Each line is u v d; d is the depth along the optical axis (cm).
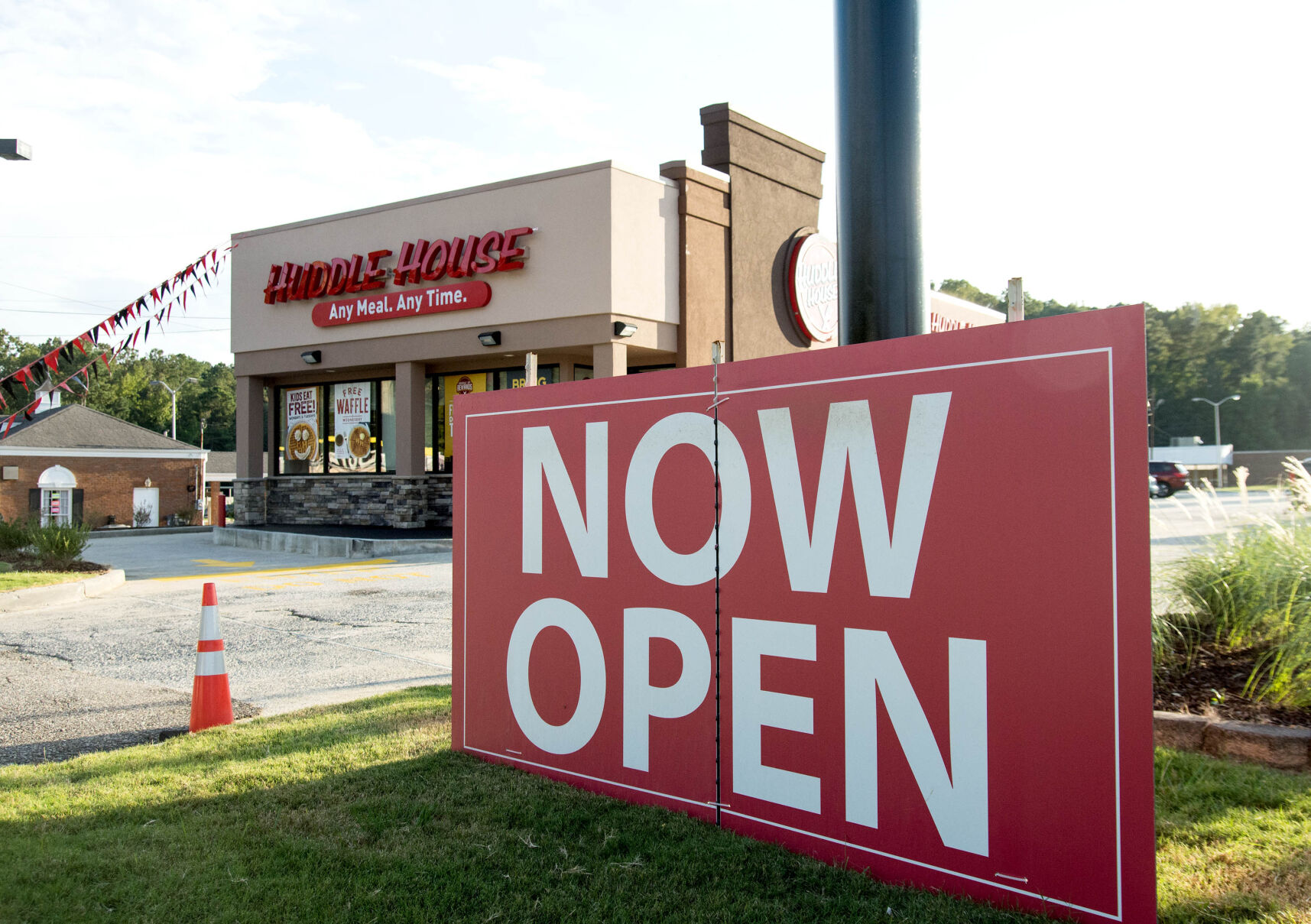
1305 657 521
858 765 374
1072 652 320
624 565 464
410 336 2064
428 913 335
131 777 495
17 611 1159
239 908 342
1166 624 604
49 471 4278
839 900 338
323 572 1552
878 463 371
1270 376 8444
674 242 1947
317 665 817
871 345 375
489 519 534
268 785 479
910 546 361
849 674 378
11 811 444
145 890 357
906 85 480
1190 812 411
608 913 333
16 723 638
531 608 508
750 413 416
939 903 333
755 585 411
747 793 411
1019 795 330
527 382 520
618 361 1827
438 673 778
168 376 8862
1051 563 325
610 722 468
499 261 1902
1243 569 606
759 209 2156
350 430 2284
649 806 445
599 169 1816
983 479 343
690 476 439
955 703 347
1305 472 663
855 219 483
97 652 889
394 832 411
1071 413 322
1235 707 531
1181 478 4009
